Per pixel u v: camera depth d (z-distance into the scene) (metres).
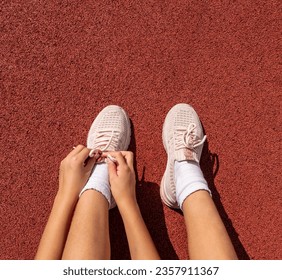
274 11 1.28
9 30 1.27
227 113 1.24
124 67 1.26
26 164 1.20
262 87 1.25
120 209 1.03
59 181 1.09
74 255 0.87
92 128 1.22
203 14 1.29
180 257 1.16
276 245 1.17
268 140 1.23
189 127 1.14
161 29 1.28
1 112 1.23
